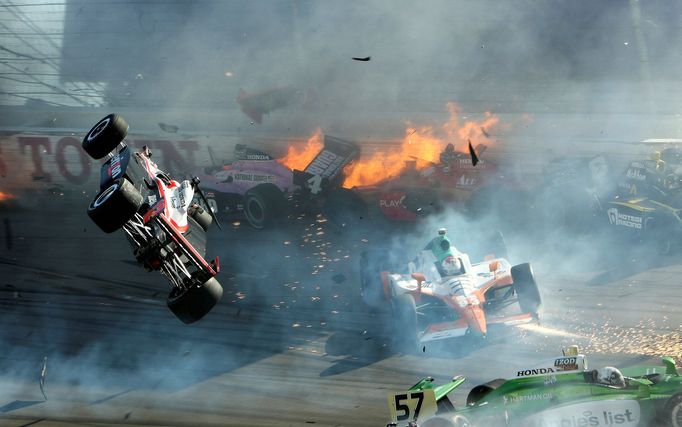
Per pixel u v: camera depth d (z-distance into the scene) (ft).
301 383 119.85
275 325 146.61
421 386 90.33
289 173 203.41
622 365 114.93
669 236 168.96
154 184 70.90
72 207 241.55
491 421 88.07
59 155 265.75
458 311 124.77
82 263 191.01
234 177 207.31
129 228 68.95
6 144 269.44
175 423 108.68
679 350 118.93
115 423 110.22
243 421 107.34
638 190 184.96
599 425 85.25
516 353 123.03
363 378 119.34
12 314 161.27
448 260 135.33
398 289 132.36
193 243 73.61
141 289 172.65
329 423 103.40
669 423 81.51
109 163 72.43
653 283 152.87
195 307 70.49
